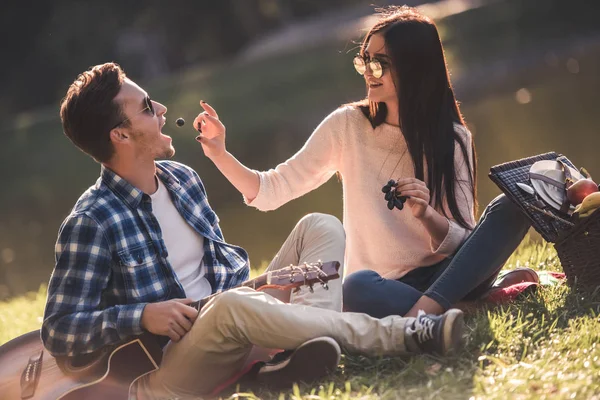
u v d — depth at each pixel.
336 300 4.57
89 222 4.43
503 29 33.41
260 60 41.34
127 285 4.49
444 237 5.10
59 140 33.34
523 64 28.52
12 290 14.37
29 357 4.71
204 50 49.41
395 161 5.40
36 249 18.45
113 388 4.36
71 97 4.61
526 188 4.99
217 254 4.90
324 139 5.56
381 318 4.84
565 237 4.96
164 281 4.57
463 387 3.97
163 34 47.94
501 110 22.70
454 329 4.22
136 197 4.58
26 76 46.50
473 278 4.81
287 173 5.57
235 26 49.41
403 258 5.33
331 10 52.59
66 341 4.34
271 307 4.21
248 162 23.83
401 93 5.23
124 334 4.33
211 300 4.33
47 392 4.42
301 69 35.59
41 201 25.19
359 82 30.88
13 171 30.94
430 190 5.27
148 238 4.56
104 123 4.56
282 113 29.89
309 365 4.20
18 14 45.81
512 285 5.25
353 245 5.48
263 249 13.91
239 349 4.32
